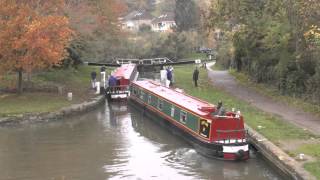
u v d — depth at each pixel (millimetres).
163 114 29562
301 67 32344
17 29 32156
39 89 37500
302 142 21547
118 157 23000
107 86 40344
